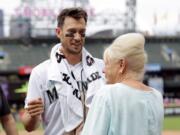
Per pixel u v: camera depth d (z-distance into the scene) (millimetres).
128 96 5023
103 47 75750
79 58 6703
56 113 6578
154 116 5145
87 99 6543
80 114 6531
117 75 5195
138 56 5125
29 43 75188
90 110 5031
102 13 76875
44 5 75125
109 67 5234
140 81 5242
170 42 79125
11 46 75375
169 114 59062
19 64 73250
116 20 77188
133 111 4992
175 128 41625
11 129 7059
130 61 5129
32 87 6613
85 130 4973
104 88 5062
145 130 5031
